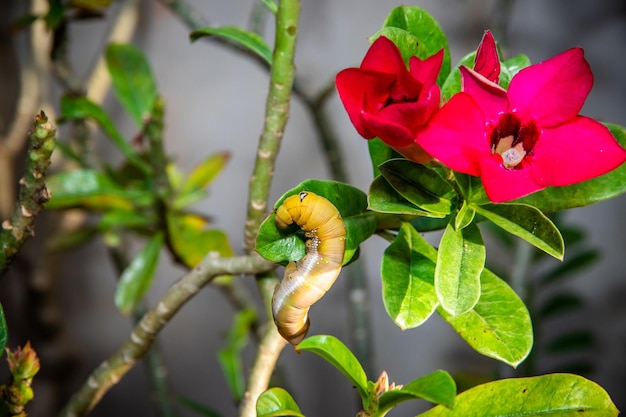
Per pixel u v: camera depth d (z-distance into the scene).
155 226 0.86
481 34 1.26
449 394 0.57
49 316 1.22
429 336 1.33
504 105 0.57
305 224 0.58
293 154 1.32
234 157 1.33
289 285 0.58
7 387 0.63
